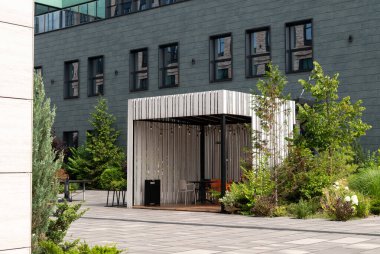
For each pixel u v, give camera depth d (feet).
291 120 59.06
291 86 75.46
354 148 64.64
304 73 74.28
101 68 101.76
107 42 99.45
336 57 71.77
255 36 80.53
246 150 53.62
